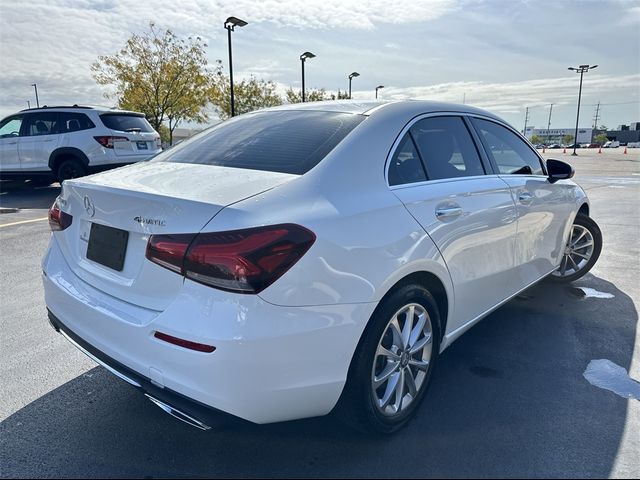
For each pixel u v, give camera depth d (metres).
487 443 2.49
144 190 2.24
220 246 1.92
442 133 3.06
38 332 3.76
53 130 10.45
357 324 2.19
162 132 29.91
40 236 6.97
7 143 10.70
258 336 1.91
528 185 3.61
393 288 2.40
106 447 2.47
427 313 2.65
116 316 2.20
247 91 33.41
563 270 4.85
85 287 2.47
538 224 3.76
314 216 2.12
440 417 2.71
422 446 2.47
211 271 1.92
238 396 1.93
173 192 2.19
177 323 1.97
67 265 2.69
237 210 2.00
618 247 6.43
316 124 2.76
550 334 3.78
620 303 4.42
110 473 2.29
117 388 3.01
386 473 2.29
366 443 2.50
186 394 1.99
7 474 2.27
